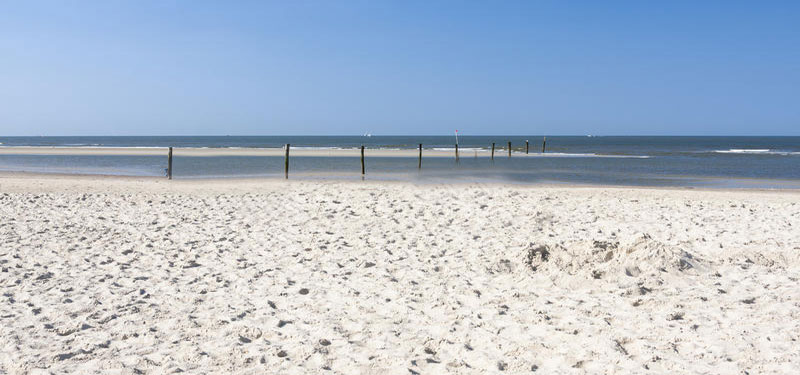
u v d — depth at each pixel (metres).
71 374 3.99
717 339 4.51
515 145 88.12
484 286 6.35
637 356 4.22
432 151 51.69
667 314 5.14
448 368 4.07
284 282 6.56
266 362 4.24
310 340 4.68
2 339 4.68
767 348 4.29
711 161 38.81
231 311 5.48
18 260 7.59
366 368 4.08
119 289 6.24
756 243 8.58
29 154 45.56
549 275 6.59
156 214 11.93
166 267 7.31
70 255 7.92
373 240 9.09
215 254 8.08
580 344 4.48
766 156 46.34
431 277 6.79
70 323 5.09
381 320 5.21
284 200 14.12
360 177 24.59
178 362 4.23
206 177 24.20
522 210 12.39
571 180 23.84
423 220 11.06
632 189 18.30
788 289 5.84
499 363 4.12
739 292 5.86
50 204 13.35
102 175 24.62
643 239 7.28
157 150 52.88
